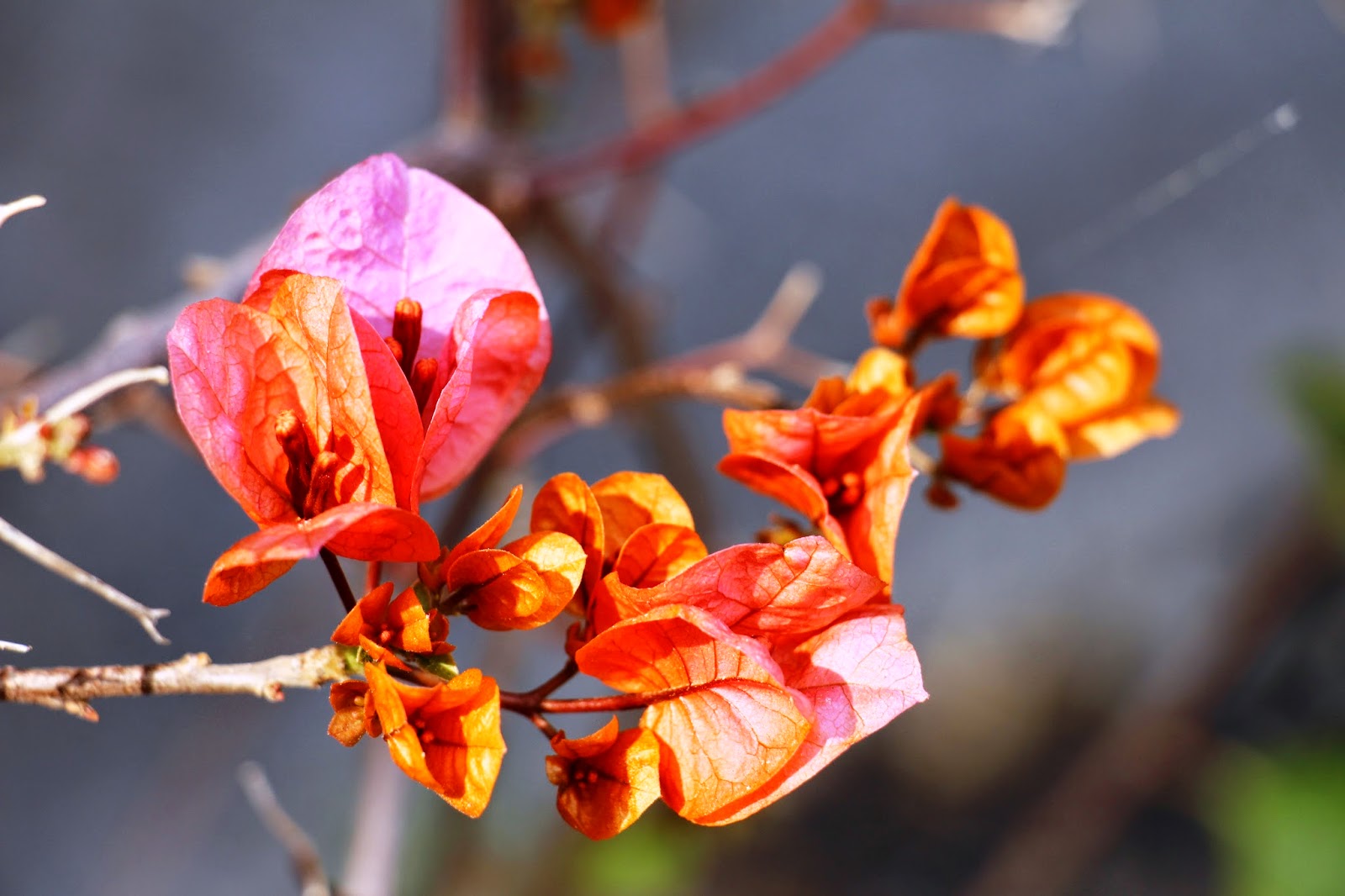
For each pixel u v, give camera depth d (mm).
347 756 1692
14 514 1684
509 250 665
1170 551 2043
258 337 642
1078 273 2121
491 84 1104
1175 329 2121
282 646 1359
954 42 2215
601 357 1558
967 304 708
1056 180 2154
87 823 1628
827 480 672
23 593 1675
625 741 637
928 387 696
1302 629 1820
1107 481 2143
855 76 2186
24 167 1888
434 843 1364
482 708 627
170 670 633
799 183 2100
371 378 641
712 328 1981
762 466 669
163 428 780
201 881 1604
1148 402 716
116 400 732
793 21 2029
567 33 1582
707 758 639
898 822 1876
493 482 925
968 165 2158
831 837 1846
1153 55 2232
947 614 2062
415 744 619
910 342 711
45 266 1842
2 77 1908
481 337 663
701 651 637
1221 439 2098
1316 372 1396
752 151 2107
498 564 637
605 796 637
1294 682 1814
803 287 1557
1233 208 2174
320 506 642
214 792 1610
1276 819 1330
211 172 1971
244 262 784
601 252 1164
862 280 2057
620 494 653
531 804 1509
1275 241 2160
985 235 708
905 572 2092
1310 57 2248
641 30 1175
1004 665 1991
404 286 663
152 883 1569
